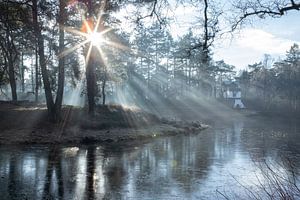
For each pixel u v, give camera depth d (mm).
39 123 37281
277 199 7910
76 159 25781
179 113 85375
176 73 99812
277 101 108875
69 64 45844
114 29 40750
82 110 42469
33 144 31969
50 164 23688
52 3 28844
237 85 117562
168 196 16828
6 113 38500
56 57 41500
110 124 41062
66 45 38062
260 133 48875
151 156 28000
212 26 10430
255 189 17188
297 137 43938
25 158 25531
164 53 97125
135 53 63594
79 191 17453
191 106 95062
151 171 22344
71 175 20703
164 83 99375
